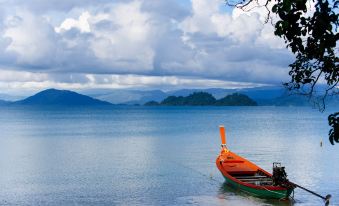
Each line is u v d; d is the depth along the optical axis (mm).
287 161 64000
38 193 42500
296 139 101000
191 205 37906
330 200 39281
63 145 89125
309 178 49781
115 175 52281
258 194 39594
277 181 39000
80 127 146000
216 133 119438
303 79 10102
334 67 9531
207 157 69688
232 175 45625
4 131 127625
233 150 79312
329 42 8742
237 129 135625
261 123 171125
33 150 79812
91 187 45281
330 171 54531
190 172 54469
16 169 57156
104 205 37906
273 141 96375
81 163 62688
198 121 187500
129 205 37969
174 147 85188
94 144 91125
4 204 38250
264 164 61625
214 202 38875
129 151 78312
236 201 39156
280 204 38062
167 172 54531
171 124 164000
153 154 73750
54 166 59688
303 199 39531
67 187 45281
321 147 83250
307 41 9141
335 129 8938
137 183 47406
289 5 8406
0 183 47500
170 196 41250
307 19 8812
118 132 123688
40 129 136125
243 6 9656
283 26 8719
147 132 123500
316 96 10047
